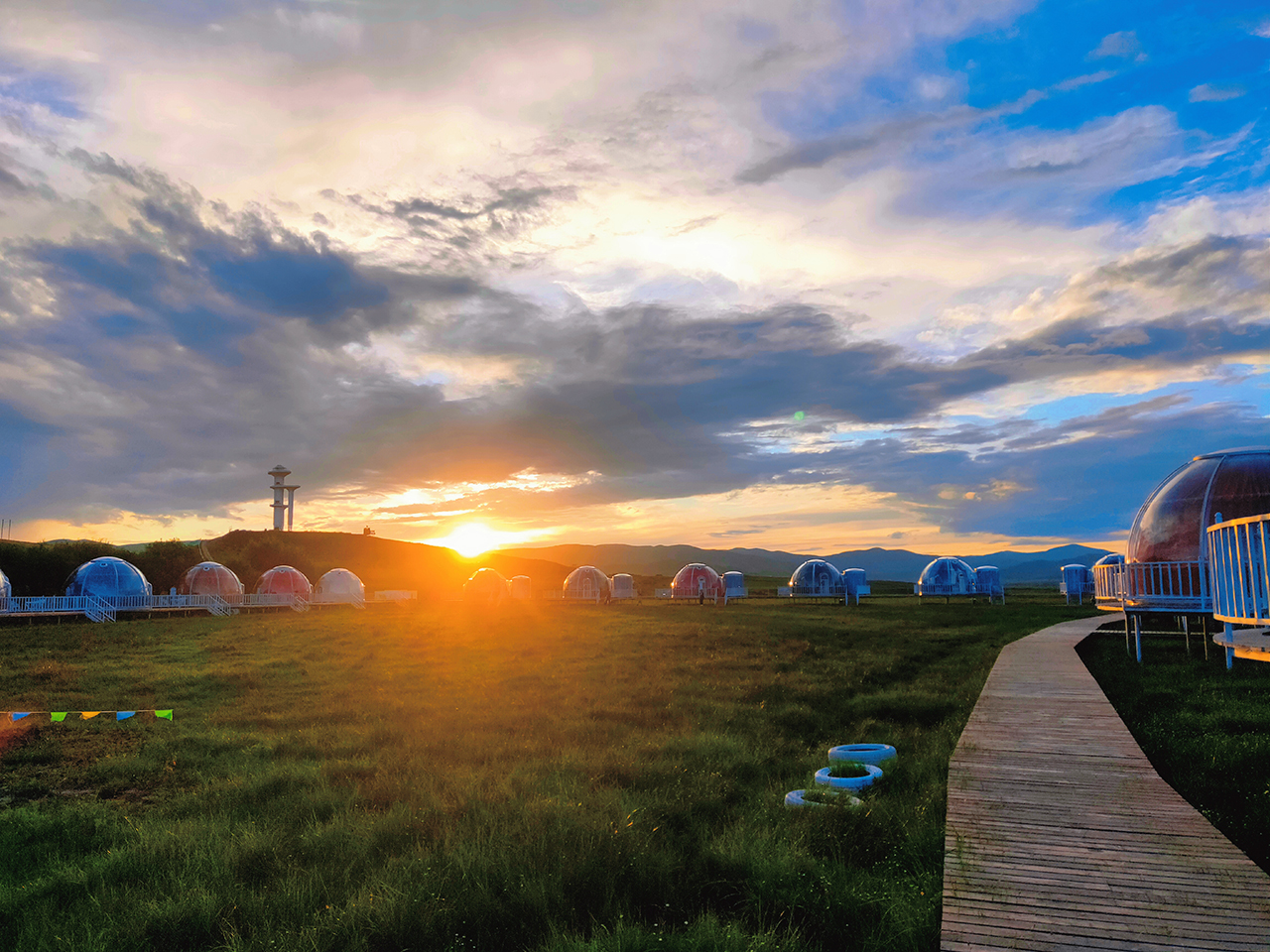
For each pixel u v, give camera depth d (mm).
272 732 13273
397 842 7469
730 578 71938
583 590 72250
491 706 15211
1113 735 10547
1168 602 19641
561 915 5855
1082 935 4922
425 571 136625
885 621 39219
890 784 9180
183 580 62094
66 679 19406
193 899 6082
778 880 6258
